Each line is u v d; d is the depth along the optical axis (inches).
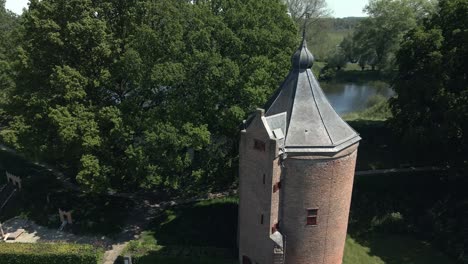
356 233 1540.4
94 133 1390.3
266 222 1081.4
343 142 1049.5
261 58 1438.2
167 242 1427.2
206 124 1418.6
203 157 1530.5
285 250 1136.2
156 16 1483.8
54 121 1373.0
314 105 1064.2
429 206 1609.3
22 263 1283.2
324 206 1075.3
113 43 1465.3
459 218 1499.8
